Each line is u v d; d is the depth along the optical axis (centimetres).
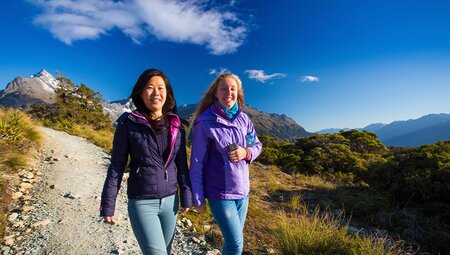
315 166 1473
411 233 597
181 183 253
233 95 264
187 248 405
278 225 465
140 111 238
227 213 252
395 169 859
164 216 240
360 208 725
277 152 1808
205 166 262
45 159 814
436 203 699
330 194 848
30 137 916
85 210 517
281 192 867
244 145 266
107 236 423
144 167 231
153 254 221
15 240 394
